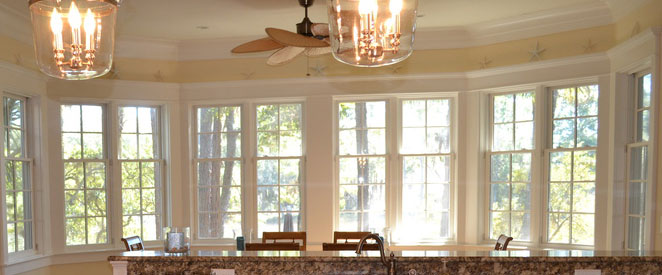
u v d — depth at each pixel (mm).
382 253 2484
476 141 5652
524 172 5438
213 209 6184
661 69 3963
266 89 6023
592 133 5004
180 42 6078
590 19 4980
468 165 5695
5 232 4754
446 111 5867
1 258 4680
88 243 5836
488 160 5684
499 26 5457
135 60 6020
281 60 4227
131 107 6078
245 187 6105
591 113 5020
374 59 2393
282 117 6141
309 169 5914
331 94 5910
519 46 5422
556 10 5027
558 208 5215
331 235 5859
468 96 5707
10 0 4555
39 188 5379
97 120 5949
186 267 2686
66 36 2072
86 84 5727
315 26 3670
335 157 5980
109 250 5840
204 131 6219
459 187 5711
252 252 2846
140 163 6094
